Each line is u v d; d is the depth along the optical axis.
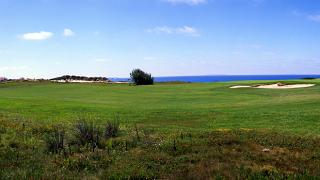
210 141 16.67
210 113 33.62
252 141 16.91
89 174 12.04
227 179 11.18
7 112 34.75
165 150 15.21
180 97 56.28
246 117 30.14
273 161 13.38
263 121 27.77
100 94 66.19
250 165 12.73
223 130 21.00
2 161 13.80
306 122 26.47
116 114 34.00
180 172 11.91
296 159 13.73
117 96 61.09
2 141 17.72
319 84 63.00
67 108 39.44
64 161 13.48
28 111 36.59
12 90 82.50
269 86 66.81
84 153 14.84
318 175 11.61
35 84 102.12
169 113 34.22
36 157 14.55
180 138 18.19
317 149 15.51
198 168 12.28
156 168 12.45
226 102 46.28
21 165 13.25
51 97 60.78
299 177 11.32
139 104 46.88
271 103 41.38
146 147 15.97
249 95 55.16
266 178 11.23
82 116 32.41
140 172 11.89
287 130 23.16
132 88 79.31
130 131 21.59
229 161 13.27
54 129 21.39
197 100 50.84
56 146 15.95
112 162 13.43
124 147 16.09
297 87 62.09
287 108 35.44
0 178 11.47
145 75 97.75
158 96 59.06
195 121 29.20
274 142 16.78
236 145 15.96
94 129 18.58
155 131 22.58
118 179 11.41
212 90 67.25
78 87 87.12
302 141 17.16
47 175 11.78
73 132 18.92
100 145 16.56
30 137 19.41
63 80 135.50
